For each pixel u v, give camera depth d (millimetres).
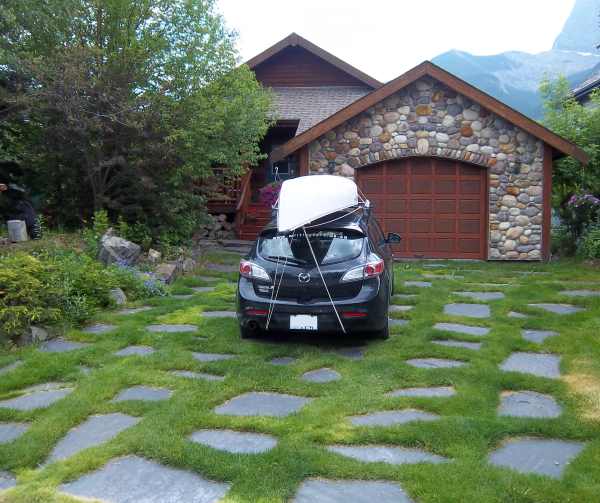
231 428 4285
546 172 12938
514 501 3254
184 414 4477
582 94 18547
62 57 10352
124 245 10078
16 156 11578
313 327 6258
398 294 9062
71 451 4023
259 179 19094
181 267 11078
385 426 4211
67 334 6863
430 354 6004
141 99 11195
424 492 3326
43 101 10586
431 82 13133
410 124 13250
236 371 5523
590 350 6027
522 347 6238
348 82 19484
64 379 5453
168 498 3389
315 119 16844
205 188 12969
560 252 13898
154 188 11664
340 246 6480
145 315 7672
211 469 3633
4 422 4523
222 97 12727
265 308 6309
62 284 7496
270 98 14422
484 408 4582
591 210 13484
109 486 3523
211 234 15773
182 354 6008
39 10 11195
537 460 3795
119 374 5414
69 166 11898
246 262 6605
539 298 8719
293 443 3945
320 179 7281
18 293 6703
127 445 3938
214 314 7914
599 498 3254
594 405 4621
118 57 11039
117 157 11023
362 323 6234
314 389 5059
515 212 13117
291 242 6582
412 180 13523
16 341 6539
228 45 12797
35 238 11031
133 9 12055
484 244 13391
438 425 4168
